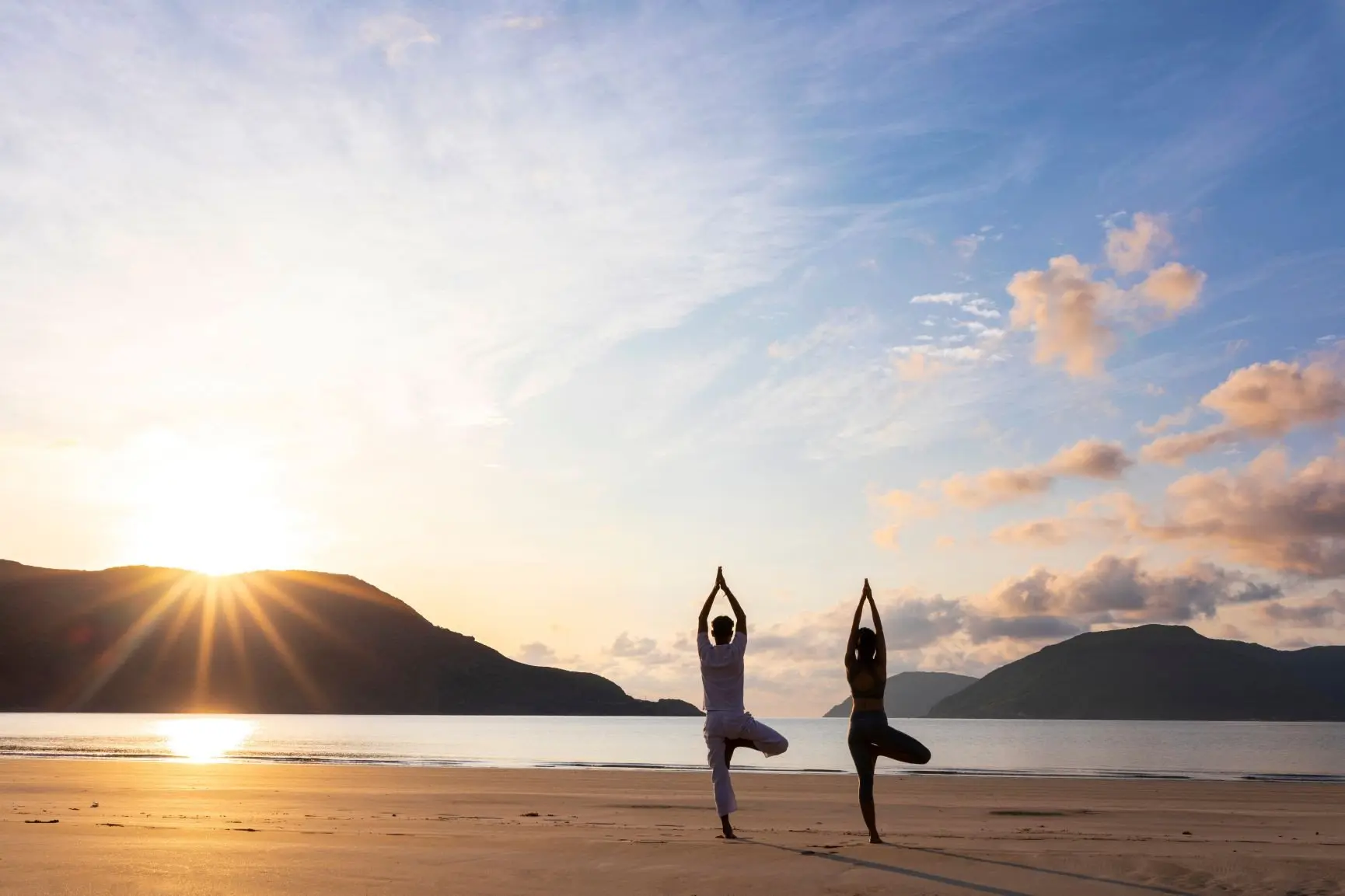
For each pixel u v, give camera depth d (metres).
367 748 66.12
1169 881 7.86
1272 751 80.31
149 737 87.94
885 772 37.84
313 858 9.00
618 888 7.45
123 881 7.59
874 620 10.62
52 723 155.12
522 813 17.47
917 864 8.59
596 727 183.25
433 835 11.65
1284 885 7.76
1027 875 8.05
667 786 26.61
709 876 7.99
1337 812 20.56
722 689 10.94
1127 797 24.30
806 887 7.52
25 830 11.37
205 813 16.00
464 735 111.38
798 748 71.94
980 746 88.81
